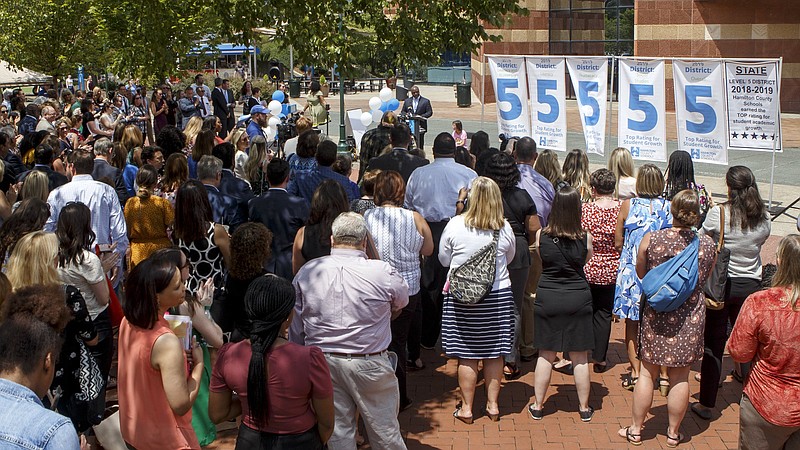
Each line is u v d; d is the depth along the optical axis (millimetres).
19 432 2639
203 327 5145
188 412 4391
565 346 6301
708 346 6426
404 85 43906
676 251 5609
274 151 15289
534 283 7691
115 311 5934
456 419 6488
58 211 7004
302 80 41188
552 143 11234
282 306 3879
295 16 10008
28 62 25234
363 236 5039
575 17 34781
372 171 7090
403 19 10258
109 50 22781
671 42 30047
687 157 7625
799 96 28812
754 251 6328
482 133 9703
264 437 3955
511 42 34438
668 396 5980
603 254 7059
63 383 4867
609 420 6461
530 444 6051
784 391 4590
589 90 11016
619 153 7855
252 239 4637
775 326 4555
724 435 6199
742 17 28969
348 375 4836
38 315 3574
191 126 11914
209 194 7344
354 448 5020
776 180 16438
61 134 14414
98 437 4969
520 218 6945
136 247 7355
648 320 5824
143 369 4156
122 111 21469
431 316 7875
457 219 6172
